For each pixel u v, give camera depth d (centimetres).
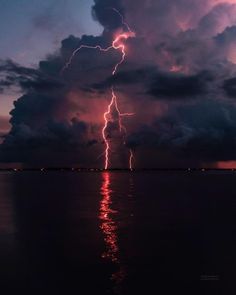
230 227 3334
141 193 7812
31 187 10381
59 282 1845
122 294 1703
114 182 13900
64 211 4656
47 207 5131
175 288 1767
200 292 1723
